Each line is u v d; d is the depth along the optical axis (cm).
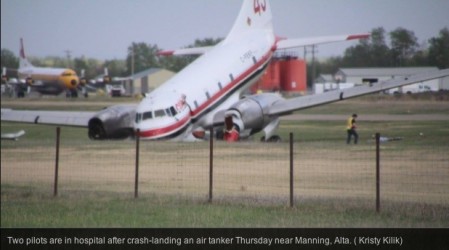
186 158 12025
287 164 11056
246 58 17762
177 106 15125
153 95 15425
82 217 7531
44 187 9581
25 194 8969
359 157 11594
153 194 8825
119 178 10256
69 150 13600
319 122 19750
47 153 13200
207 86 16125
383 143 13512
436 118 10781
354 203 7869
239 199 8250
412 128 15125
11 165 11681
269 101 16012
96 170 11031
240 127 15412
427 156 11138
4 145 14662
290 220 7156
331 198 8219
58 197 8731
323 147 13250
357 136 14500
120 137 15850
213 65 16825
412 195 8381
